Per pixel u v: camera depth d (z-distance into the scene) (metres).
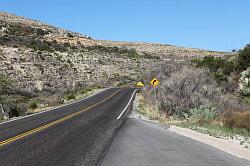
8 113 29.88
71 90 61.09
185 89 27.11
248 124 19.05
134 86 80.25
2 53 72.12
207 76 32.19
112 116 26.09
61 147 12.98
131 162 10.59
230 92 34.84
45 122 21.55
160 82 41.56
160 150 12.59
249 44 41.84
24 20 132.88
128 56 112.12
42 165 10.07
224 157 11.59
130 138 15.36
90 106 35.16
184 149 12.85
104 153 11.92
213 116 22.39
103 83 81.31
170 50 147.00
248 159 11.45
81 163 10.41
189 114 24.92
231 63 41.25
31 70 69.88
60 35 122.69
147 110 30.06
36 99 43.78
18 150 12.32
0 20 117.19
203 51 148.38
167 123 22.12
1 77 44.28
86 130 17.92
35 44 89.25
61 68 77.75
